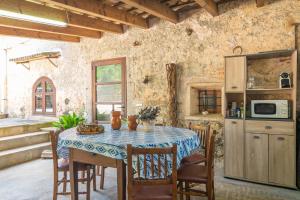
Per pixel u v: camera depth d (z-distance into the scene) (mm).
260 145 3252
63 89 6328
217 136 4012
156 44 4719
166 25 4582
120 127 3027
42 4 3674
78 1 3391
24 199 2879
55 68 6469
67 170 2637
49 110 6668
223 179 3473
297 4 3361
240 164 3396
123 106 5211
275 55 3439
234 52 3859
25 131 5438
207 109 4465
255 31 3678
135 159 2039
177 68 4461
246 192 3016
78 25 4207
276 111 3205
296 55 3090
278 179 3143
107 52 5465
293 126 3041
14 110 7453
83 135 2568
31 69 6992
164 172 1869
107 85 5512
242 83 3398
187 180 2213
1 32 4406
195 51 4250
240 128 3395
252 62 3738
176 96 4473
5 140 4594
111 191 3111
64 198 2893
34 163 4406
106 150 2152
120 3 3982
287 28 3432
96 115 5703
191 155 2893
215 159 4031
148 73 4836
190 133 2717
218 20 4008
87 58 5828
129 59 5109
